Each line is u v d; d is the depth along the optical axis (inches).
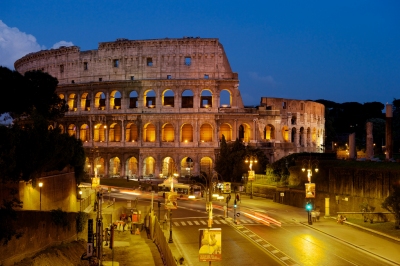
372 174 3344.0
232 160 5629.9
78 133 6555.1
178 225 3376.0
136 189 5300.2
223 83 6363.2
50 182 2984.7
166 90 6392.7
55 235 2438.5
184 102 6633.9
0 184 2327.8
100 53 6609.3
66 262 2208.4
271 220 3513.8
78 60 6737.2
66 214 2573.8
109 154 6387.8
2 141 2164.1
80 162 3481.8
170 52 6397.6
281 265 2244.1
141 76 6432.1
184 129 6486.2
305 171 4293.8
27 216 2135.8
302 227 3250.5
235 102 6382.9
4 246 1936.5
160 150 6264.8
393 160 4023.1
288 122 6811.0
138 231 3383.4
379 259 2349.9
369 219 3211.1
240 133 6702.8
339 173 3705.7
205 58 6378.0
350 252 2495.1
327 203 3641.7
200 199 4761.3
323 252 2496.3
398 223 2938.0
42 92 3932.1
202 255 1731.1
